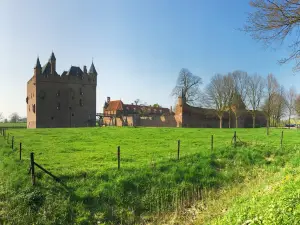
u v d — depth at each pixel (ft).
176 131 131.85
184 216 31.42
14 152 62.18
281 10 29.73
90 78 302.45
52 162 49.44
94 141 87.40
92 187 35.81
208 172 44.06
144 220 31.09
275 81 220.64
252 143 66.59
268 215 20.92
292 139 88.02
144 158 53.67
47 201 31.55
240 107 234.58
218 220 26.04
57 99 280.10
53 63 281.13
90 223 29.58
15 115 505.25
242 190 37.42
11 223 28.27
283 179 33.71
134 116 267.59
